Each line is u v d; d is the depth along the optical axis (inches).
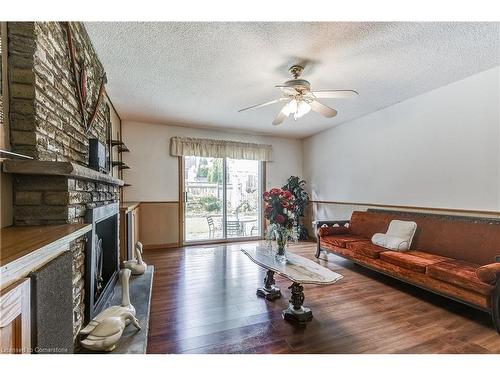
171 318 86.0
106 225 93.5
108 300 89.6
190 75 110.7
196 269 138.7
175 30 78.9
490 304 78.2
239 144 216.7
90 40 83.4
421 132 134.2
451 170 120.5
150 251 178.7
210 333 77.2
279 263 93.7
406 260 105.2
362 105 150.7
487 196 107.6
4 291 29.6
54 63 56.7
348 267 144.3
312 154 228.7
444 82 119.0
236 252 176.6
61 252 48.3
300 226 218.1
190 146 198.5
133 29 78.0
